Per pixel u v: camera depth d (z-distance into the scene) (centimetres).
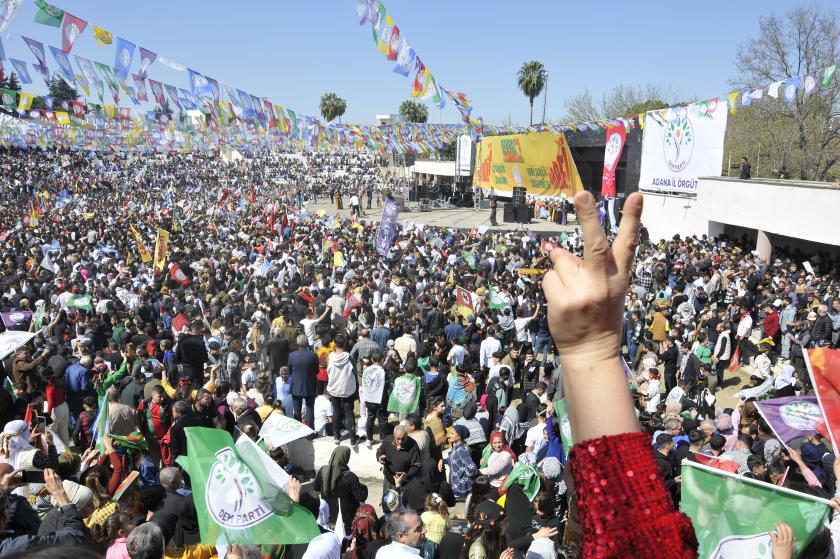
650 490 120
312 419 1127
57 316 1332
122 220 3588
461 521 653
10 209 4106
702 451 812
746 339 1619
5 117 3027
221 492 500
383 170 7181
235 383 1205
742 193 2448
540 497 627
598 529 118
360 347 1217
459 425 878
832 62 2783
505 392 1105
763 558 354
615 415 122
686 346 1289
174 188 5712
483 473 827
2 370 934
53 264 2166
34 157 5859
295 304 1564
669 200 2945
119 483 679
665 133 2973
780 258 2403
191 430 521
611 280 121
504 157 3644
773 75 2919
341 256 2158
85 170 5991
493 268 2203
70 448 1005
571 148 3797
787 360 1542
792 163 3034
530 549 558
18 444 663
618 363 124
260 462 525
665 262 2134
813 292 1659
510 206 3722
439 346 1208
